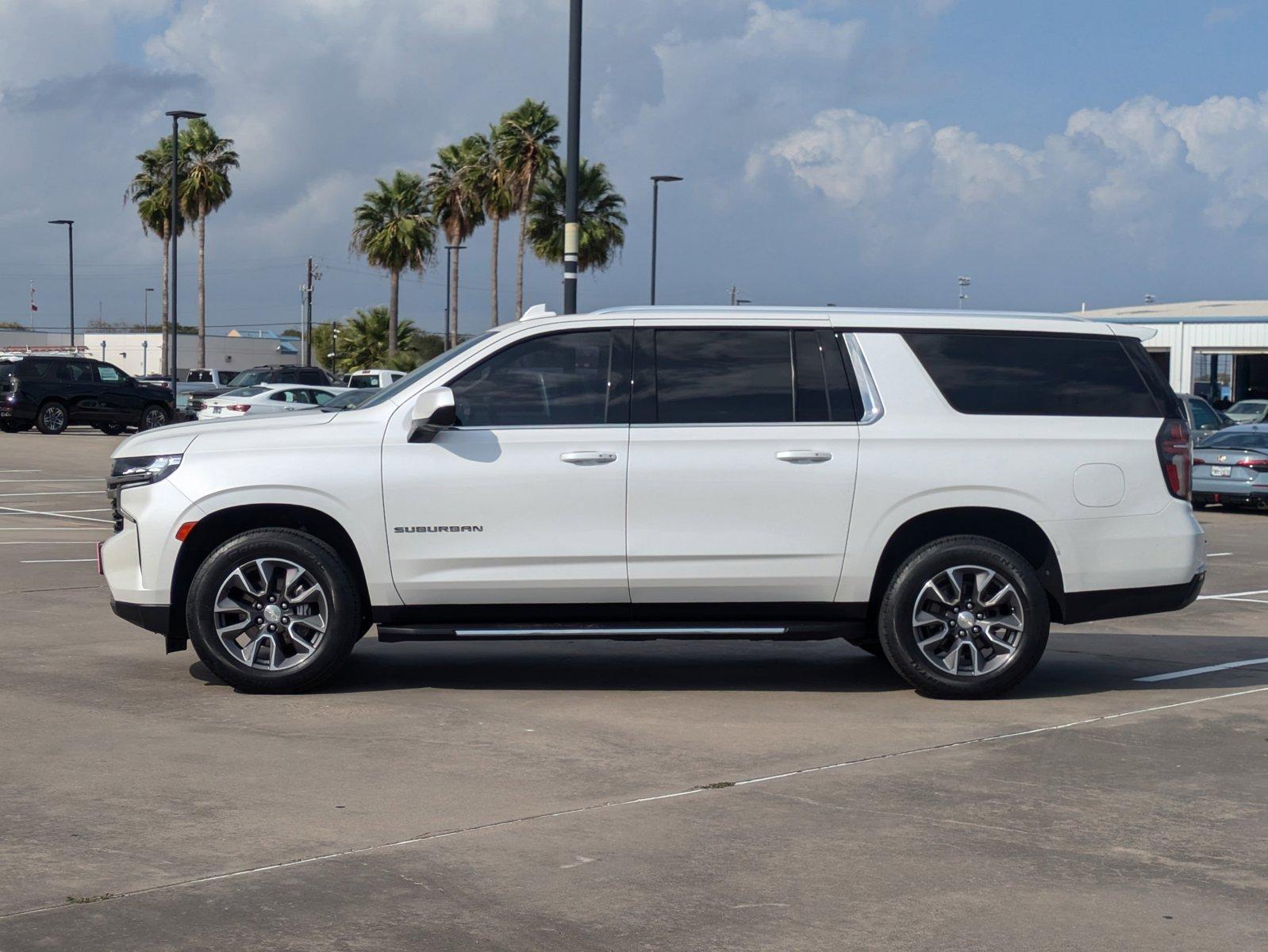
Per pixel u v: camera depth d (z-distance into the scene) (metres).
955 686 7.43
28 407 36.69
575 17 17.86
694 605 7.37
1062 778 5.86
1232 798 5.59
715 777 5.82
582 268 55.25
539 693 7.55
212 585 7.22
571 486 7.21
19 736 6.39
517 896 4.39
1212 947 4.06
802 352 7.46
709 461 7.26
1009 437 7.42
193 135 62.41
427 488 7.22
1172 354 48.91
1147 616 10.78
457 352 7.54
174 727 6.62
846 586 7.38
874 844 4.96
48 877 4.52
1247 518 20.80
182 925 4.12
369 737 6.46
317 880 4.52
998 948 4.04
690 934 4.12
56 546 14.32
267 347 106.25
